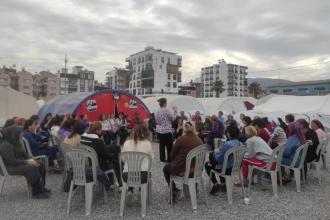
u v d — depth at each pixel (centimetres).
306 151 639
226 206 537
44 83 9400
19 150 569
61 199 566
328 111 1672
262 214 500
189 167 512
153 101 2100
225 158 552
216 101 2339
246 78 13612
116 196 581
